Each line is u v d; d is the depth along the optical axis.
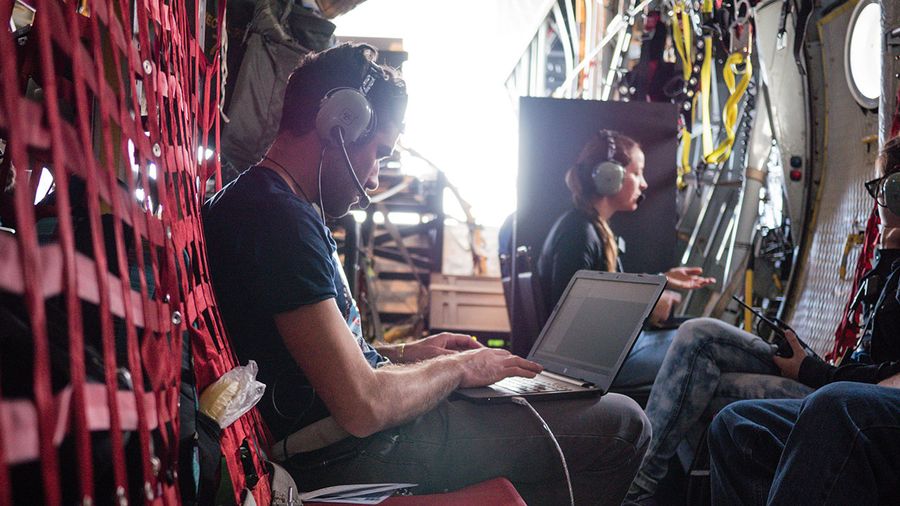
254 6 2.73
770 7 3.92
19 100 0.61
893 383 1.83
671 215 3.64
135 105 0.99
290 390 1.63
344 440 1.68
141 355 0.91
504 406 1.78
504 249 4.38
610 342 2.04
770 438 1.85
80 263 0.71
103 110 0.82
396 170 6.08
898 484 1.51
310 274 1.47
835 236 3.60
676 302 3.35
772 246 4.14
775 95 3.92
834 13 3.57
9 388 0.70
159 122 1.15
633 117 3.62
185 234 1.26
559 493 1.83
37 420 0.58
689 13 4.06
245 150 2.71
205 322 1.35
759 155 4.16
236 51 2.70
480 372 1.78
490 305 5.61
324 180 1.69
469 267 6.27
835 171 3.70
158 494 0.86
